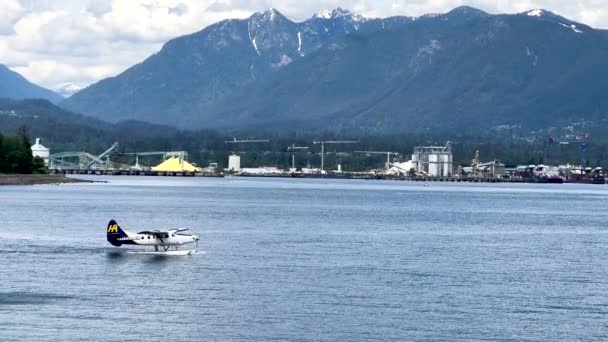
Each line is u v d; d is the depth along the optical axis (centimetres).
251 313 19538
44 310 19488
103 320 18788
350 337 17900
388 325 18800
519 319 19550
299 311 19800
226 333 18038
